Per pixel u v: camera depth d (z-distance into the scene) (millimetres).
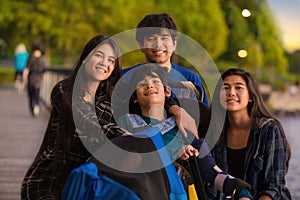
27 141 14234
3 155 12070
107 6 46531
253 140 4516
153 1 51312
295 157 13805
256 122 4527
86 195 3424
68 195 3430
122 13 46844
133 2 47812
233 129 4613
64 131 3826
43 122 18297
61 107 3850
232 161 4598
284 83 58875
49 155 3938
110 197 3408
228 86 4570
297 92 52156
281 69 66750
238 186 3900
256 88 4594
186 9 49406
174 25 4801
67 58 50688
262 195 4398
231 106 4555
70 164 3828
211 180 4000
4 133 15602
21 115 20297
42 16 45406
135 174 3512
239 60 6848
